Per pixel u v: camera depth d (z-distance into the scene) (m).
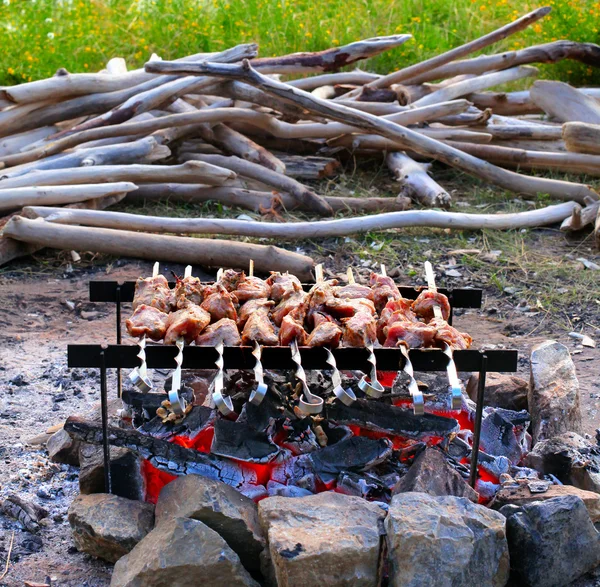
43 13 10.14
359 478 2.77
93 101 6.78
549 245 6.10
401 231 6.30
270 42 9.90
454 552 2.36
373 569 2.36
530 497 2.68
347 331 2.65
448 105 7.16
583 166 7.06
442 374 3.12
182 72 6.43
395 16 10.63
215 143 7.15
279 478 2.80
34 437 3.47
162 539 2.42
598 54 7.93
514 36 10.41
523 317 5.02
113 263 5.66
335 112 6.55
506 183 6.82
